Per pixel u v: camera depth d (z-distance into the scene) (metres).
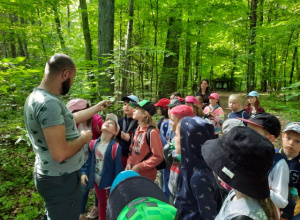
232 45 12.13
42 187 1.56
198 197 1.25
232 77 25.27
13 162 3.72
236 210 0.78
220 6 7.99
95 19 7.96
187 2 7.04
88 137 1.64
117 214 0.71
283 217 1.65
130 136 2.81
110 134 2.39
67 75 1.56
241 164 0.76
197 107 3.08
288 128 1.66
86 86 3.94
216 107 4.08
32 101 1.47
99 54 4.63
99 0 4.49
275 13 10.84
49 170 1.52
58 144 1.42
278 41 9.33
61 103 1.54
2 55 10.95
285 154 1.71
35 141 1.51
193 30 8.45
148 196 0.74
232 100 3.52
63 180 1.57
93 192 3.19
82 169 2.41
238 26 10.46
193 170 1.35
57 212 1.59
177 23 7.60
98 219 2.63
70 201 1.63
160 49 5.10
